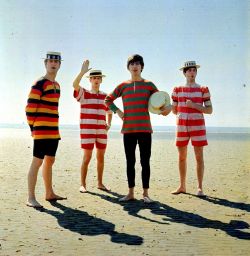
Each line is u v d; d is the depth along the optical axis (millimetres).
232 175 7961
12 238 3785
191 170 8828
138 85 5512
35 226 4203
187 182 7125
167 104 5461
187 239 3799
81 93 6047
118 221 4438
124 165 9727
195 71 6031
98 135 6234
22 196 5727
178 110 6113
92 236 3873
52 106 5352
